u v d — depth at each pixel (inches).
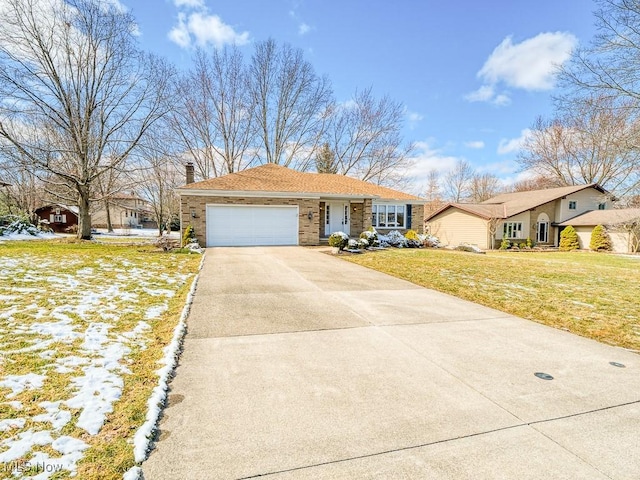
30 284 251.9
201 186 616.1
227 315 213.3
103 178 780.6
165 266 374.9
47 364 133.6
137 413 106.1
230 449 92.5
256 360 150.8
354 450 93.7
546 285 333.4
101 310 204.5
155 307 220.5
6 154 609.0
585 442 100.3
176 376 134.0
